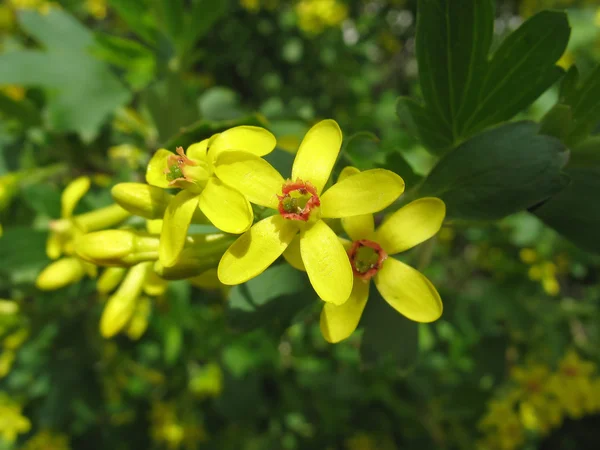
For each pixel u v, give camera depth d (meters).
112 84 0.09
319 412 0.14
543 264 0.12
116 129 0.10
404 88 0.22
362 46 0.20
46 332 0.10
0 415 0.12
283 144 0.06
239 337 0.12
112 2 0.08
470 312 0.10
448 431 0.14
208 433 0.15
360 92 0.19
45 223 0.09
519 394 0.11
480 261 0.13
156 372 0.14
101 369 0.11
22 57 0.08
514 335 0.11
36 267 0.07
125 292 0.05
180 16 0.08
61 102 0.08
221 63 0.20
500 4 0.21
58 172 0.09
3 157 0.09
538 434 0.16
